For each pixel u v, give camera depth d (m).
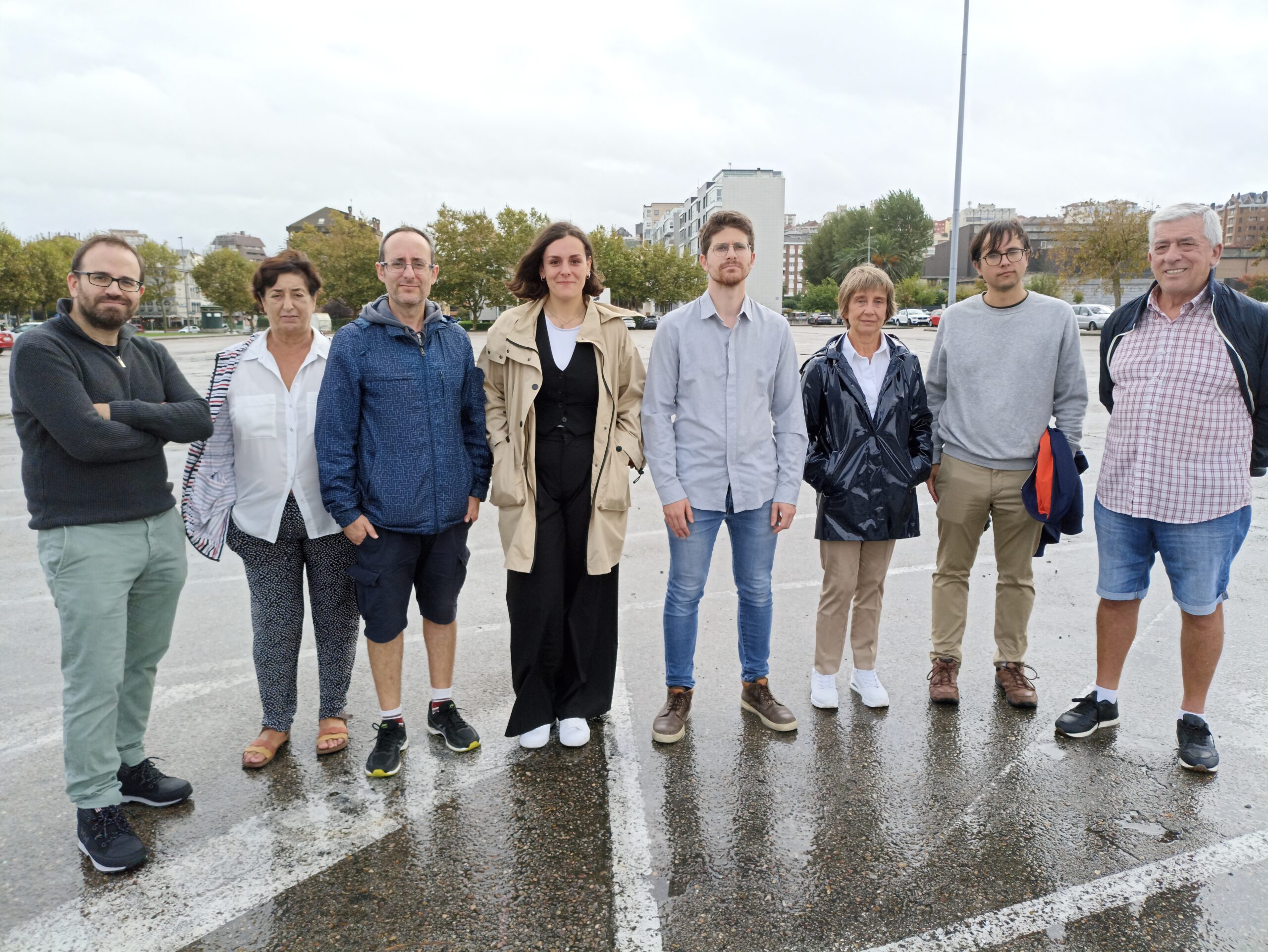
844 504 3.21
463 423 3.07
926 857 2.40
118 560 2.44
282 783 2.85
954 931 2.10
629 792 2.77
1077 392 3.29
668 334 3.11
